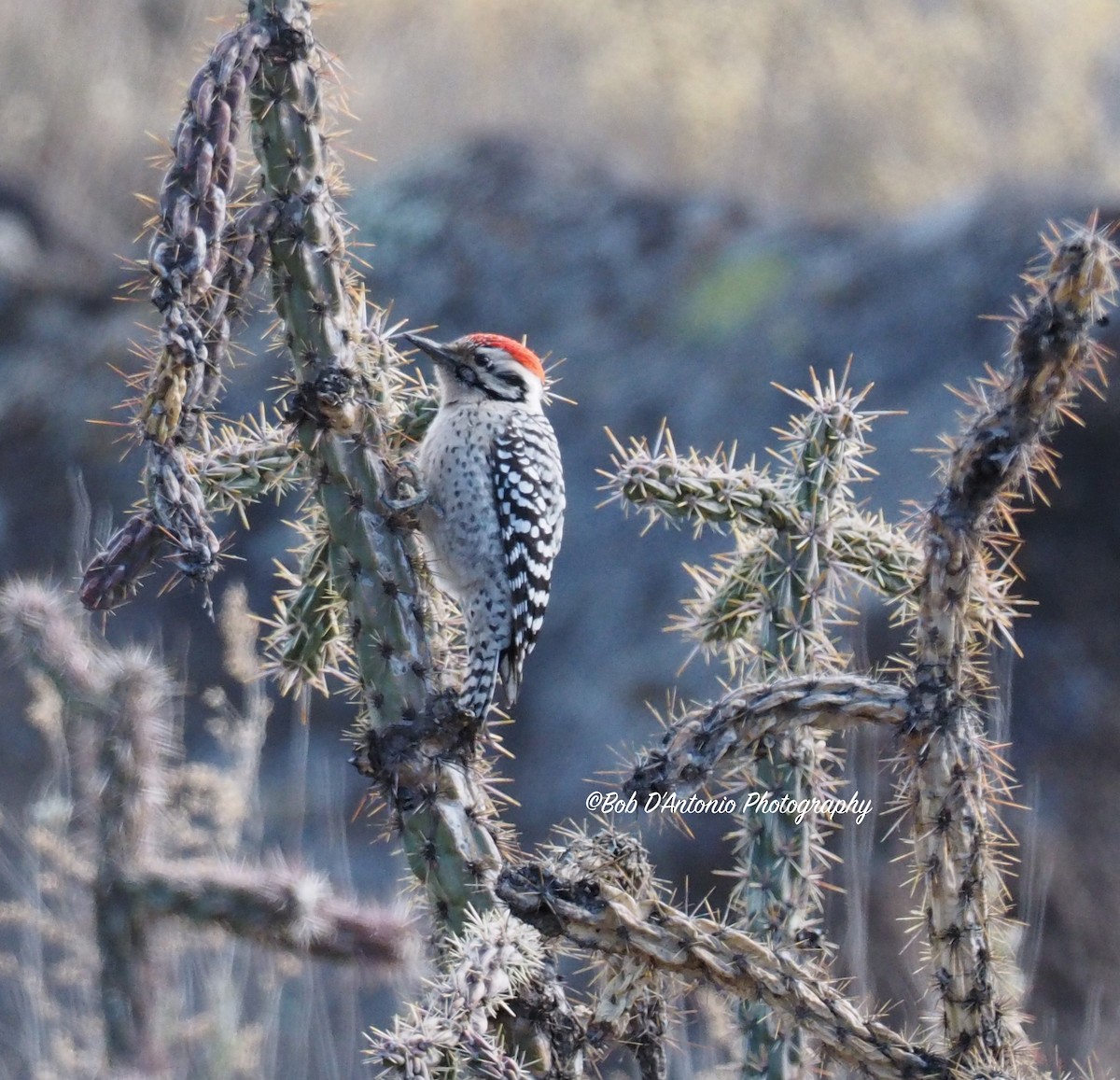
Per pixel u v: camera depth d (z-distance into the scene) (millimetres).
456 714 6730
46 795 10289
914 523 6344
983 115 28016
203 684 17859
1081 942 13805
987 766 6332
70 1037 10062
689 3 29172
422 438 8094
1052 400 5949
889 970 12664
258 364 20734
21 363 22797
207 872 7238
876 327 19625
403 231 23094
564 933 5734
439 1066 5391
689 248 21766
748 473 7688
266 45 6375
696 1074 9312
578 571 18500
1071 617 16125
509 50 28344
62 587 19766
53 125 26234
